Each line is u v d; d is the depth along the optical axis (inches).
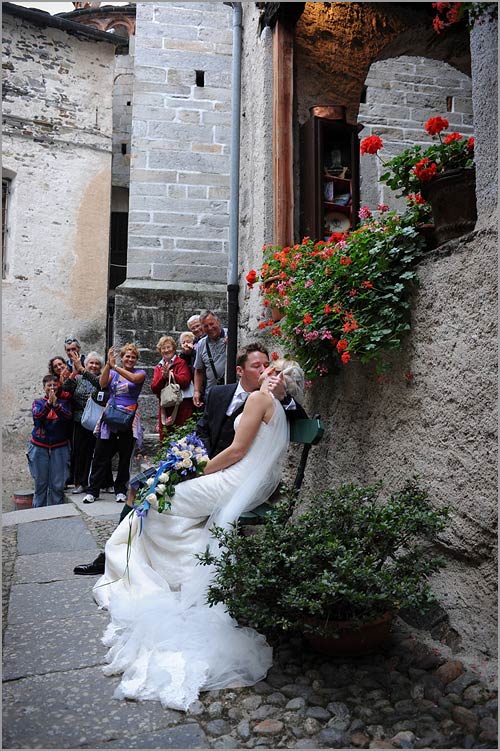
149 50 357.1
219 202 361.1
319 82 227.0
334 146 220.5
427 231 123.5
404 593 91.5
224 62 365.4
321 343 145.1
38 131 442.9
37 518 223.5
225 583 99.2
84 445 295.9
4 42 430.9
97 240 463.2
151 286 347.9
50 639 110.2
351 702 86.4
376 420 132.3
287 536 101.3
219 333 239.1
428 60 352.8
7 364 425.1
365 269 125.8
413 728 79.9
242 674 93.7
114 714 85.0
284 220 210.4
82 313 454.3
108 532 201.3
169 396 236.2
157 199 355.3
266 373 133.0
